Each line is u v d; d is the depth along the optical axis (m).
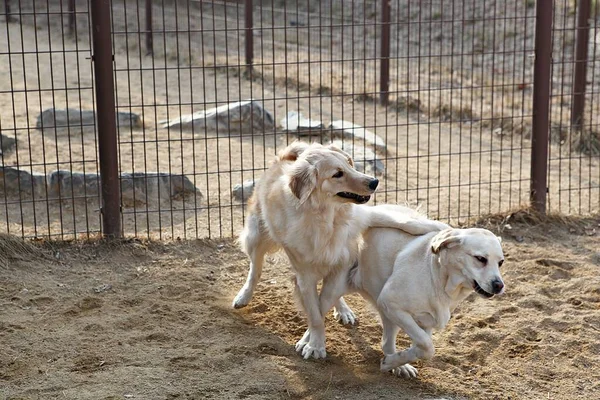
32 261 7.04
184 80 15.25
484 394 5.28
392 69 16.30
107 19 7.07
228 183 9.41
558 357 5.80
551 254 7.64
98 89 7.18
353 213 5.61
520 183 9.00
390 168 10.19
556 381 5.50
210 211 8.52
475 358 5.78
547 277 7.12
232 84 14.92
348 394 5.18
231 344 5.75
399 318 5.20
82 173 8.81
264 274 7.06
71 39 19.91
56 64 16.84
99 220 8.04
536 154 8.37
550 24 8.16
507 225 8.18
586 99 13.45
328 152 5.48
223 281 6.92
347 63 16.64
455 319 6.34
